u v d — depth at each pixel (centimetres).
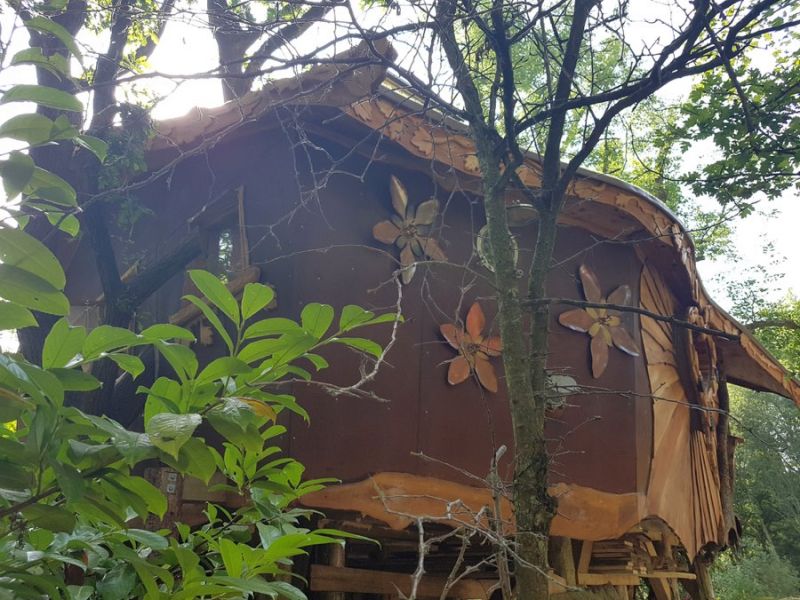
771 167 509
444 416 566
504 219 329
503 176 333
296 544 203
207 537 223
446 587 224
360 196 567
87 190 575
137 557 176
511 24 361
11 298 156
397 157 566
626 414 665
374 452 531
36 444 146
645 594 1188
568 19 460
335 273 545
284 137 566
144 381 603
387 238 566
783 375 896
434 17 340
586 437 637
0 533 171
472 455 572
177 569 229
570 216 657
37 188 174
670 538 734
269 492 257
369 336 548
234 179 603
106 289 594
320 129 543
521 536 279
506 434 592
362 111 495
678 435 748
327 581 543
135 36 624
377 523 555
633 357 680
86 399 555
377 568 696
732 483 924
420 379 561
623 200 619
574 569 704
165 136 550
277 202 567
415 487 540
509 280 315
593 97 328
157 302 680
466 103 354
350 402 531
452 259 596
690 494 771
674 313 777
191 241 612
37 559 169
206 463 158
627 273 692
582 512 619
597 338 658
